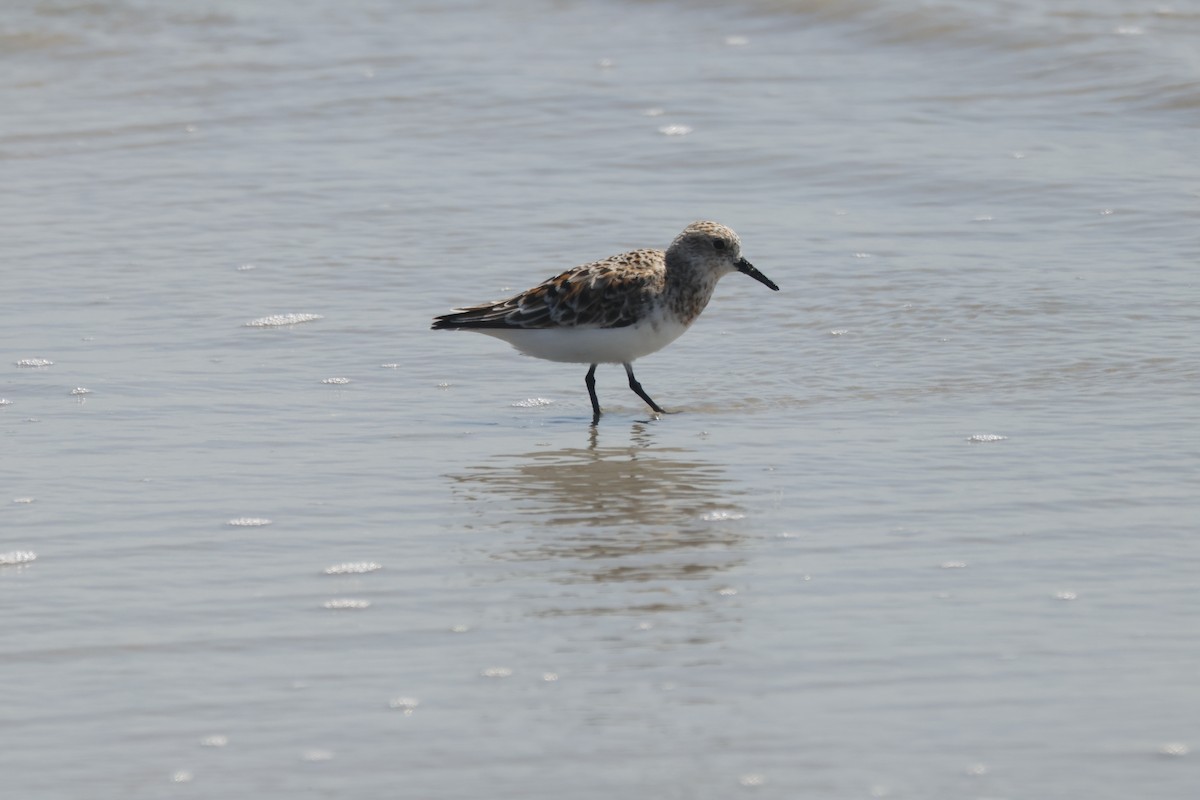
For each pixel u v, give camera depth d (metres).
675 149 24.06
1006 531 11.80
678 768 8.52
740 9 30.77
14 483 13.34
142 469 13.66
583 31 30.45
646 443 14.30
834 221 20.83
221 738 8.99
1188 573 10.89
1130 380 15.23
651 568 11.36
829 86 26.56
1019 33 27.39
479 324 15.16
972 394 15.13
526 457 13.98
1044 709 9.03
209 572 11.43
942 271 18.70
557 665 9.80
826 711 9.10
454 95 27.11
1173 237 19.33
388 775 8.54
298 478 13.45
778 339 17.09
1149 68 25.45
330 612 10.70
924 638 10.02
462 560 11.59
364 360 16.73
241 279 19.31
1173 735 8.67
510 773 8.52
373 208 22.00
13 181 23.69
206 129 26.05
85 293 18.81
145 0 32.62
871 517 12.22
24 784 8.55
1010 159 22.61
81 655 10.08
